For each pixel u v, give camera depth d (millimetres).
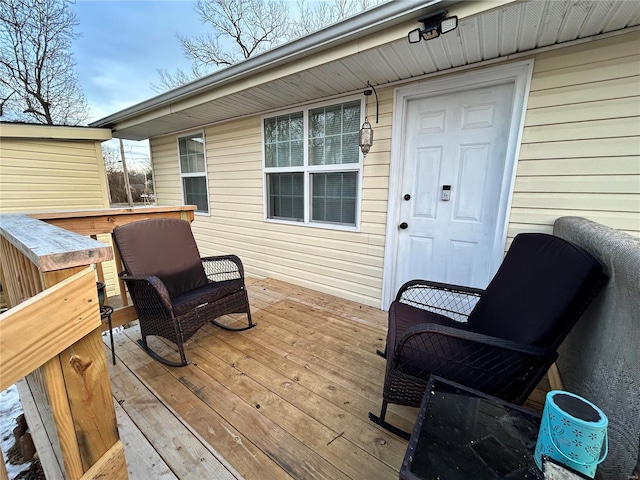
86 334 757
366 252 2949
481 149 2252
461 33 1690
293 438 1331
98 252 761
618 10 1433
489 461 761
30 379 1545
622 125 1717
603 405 934
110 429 850
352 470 1179
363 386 1701
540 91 1914
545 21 1549
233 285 2246
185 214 2643
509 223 2141
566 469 681
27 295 1250
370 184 2807
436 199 2502
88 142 4781
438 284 1870
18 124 4051
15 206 4285
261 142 3605
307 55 2121
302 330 2410
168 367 1890
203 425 1402
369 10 1676
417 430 862
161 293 1779
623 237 1044
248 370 1852
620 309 898
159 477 1137
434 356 1284
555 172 1939
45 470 1134
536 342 1155
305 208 3352
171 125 4242
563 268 1197
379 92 2592
